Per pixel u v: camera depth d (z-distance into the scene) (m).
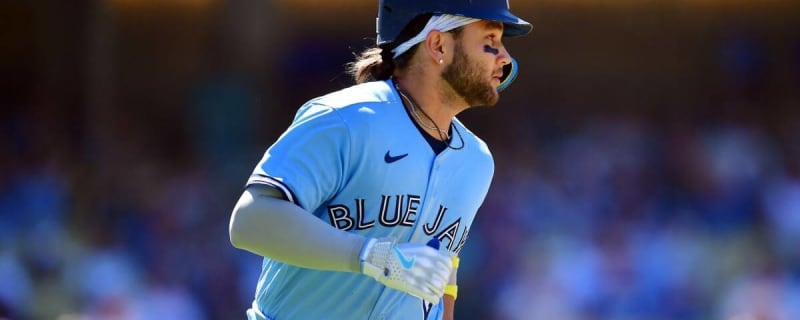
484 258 35.88
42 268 36.50
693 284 35.50
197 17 55.41
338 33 54.22
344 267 10.68
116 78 53.78
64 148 49.19
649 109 55.66
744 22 55.59
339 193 11.32
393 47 11.95
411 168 11.52
